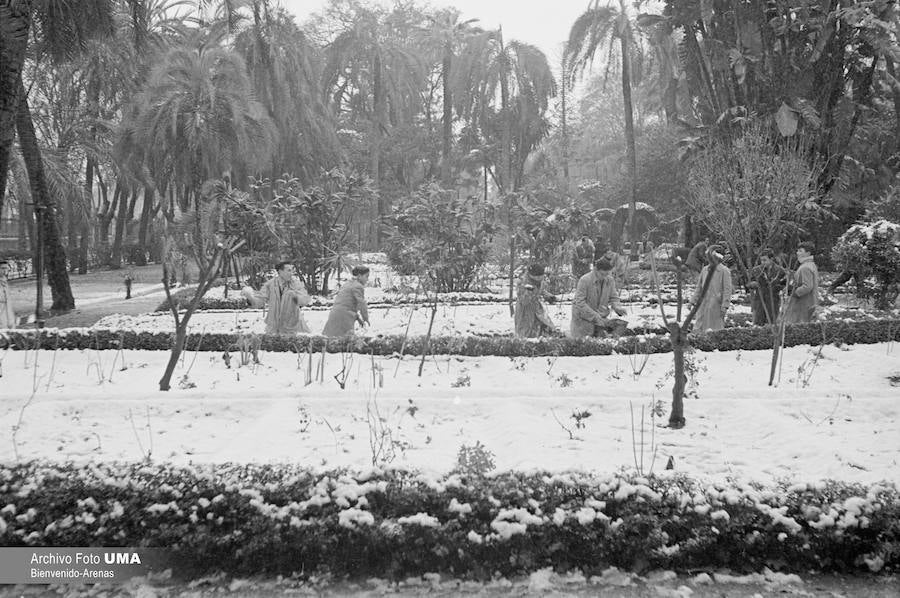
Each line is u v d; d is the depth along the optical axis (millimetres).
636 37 30641
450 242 16688
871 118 18922
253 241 17812
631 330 9531
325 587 3244
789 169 8086
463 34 41906
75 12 15633
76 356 8195
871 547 3270
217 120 23328
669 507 3346
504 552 3262
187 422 5285
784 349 8172
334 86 45406
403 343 7918
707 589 3158
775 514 3281
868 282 14828
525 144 45188
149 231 39375
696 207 8781
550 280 16859
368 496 3391
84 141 29625
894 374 6875
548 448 4512
